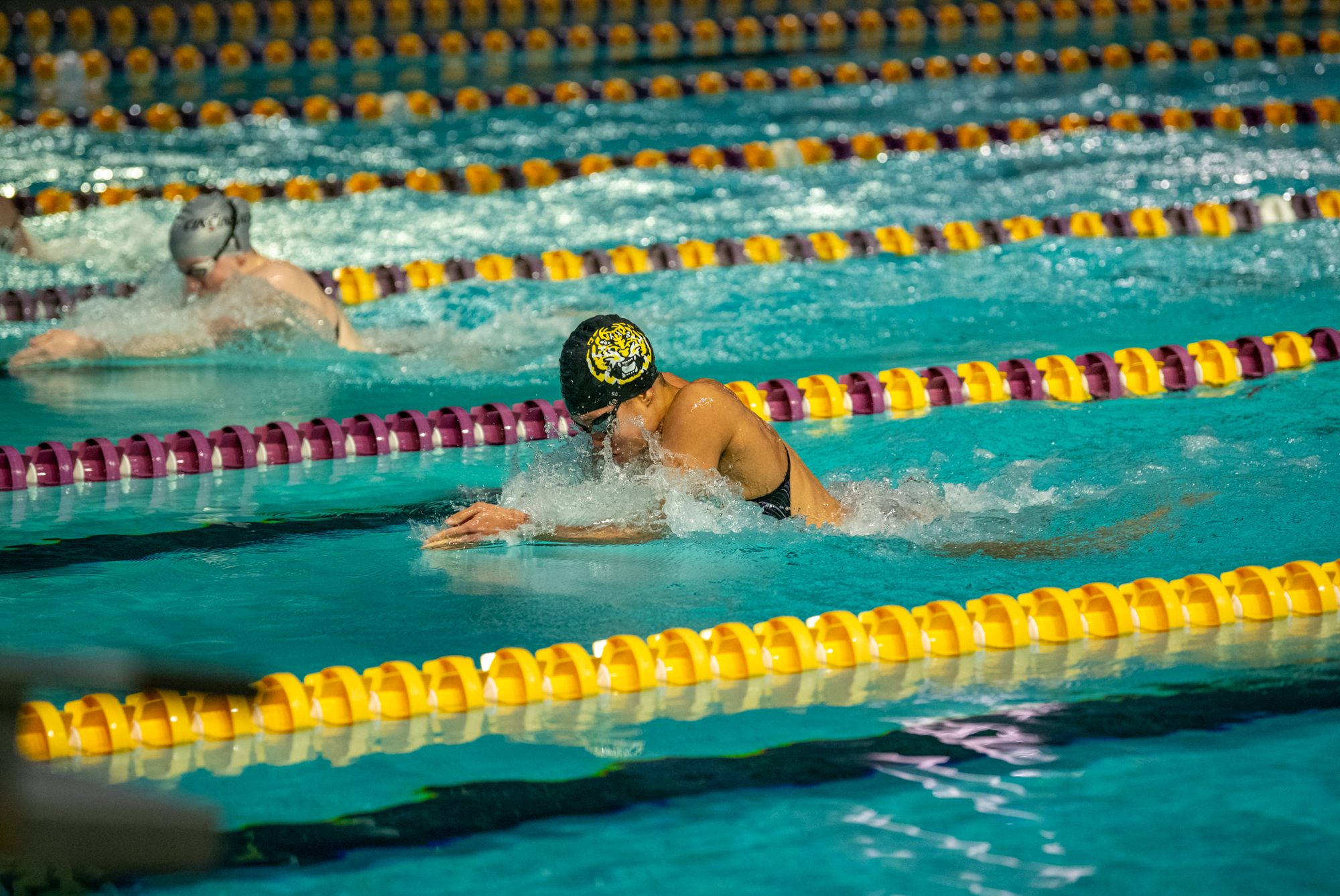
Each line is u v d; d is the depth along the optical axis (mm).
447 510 8406
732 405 7301
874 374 10727
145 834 1757
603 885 4289
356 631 6379
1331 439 9164
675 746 5293
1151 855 4387
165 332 11820
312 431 9758
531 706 5707
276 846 4555
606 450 7367
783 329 12492
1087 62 23922
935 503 8039
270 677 5648
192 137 20703
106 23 26906
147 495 8805
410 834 4637
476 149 19672
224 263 11711
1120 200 16375
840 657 6090
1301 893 4148
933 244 15086
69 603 6836
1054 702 5641
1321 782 4855
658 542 7535
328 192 17734
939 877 4289
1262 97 20812
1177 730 5332
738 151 18922
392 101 22219
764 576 7012
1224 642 6234
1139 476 8516
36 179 18062
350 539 7855
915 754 5172
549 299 13617
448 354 12008
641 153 19016
